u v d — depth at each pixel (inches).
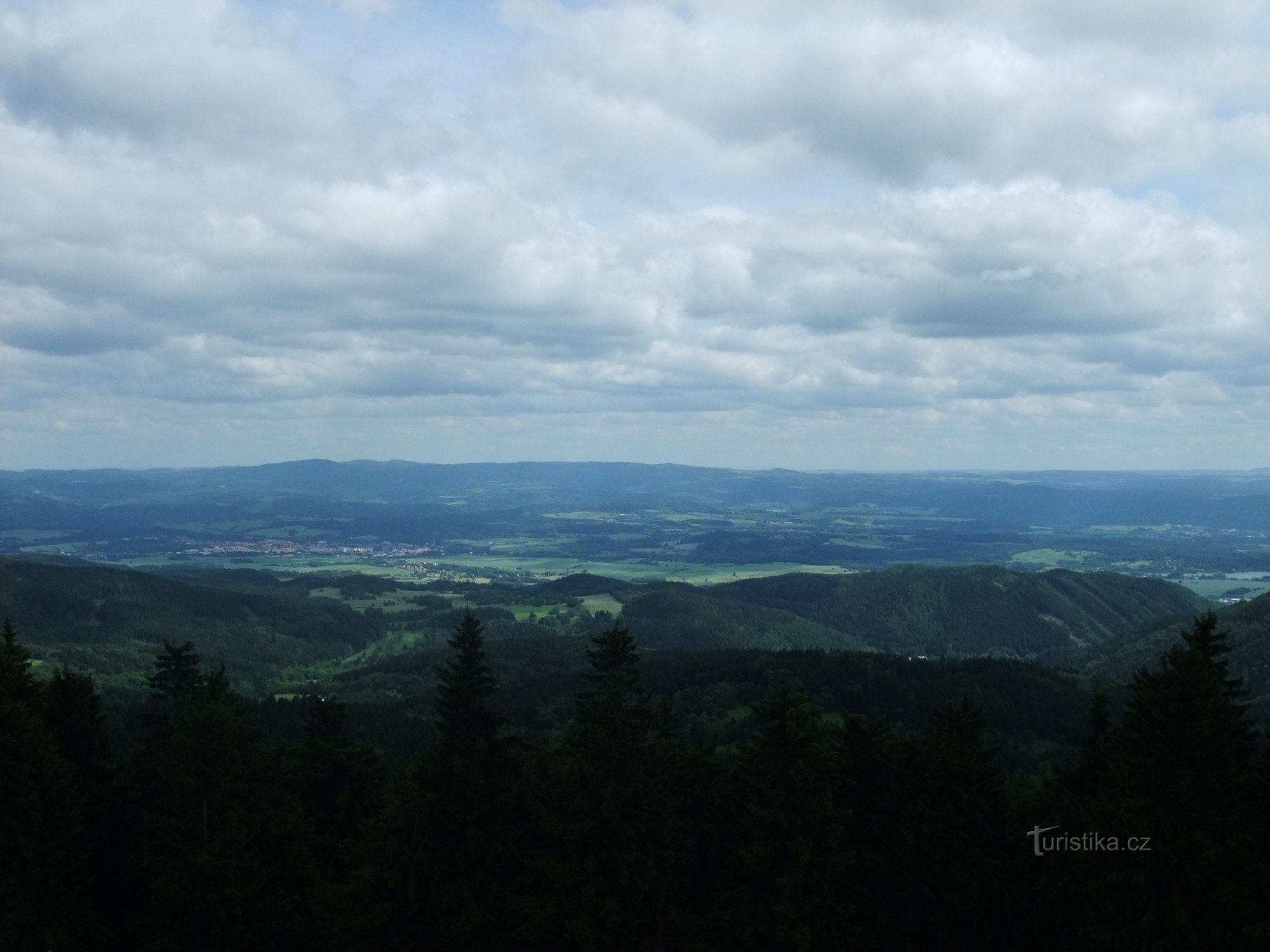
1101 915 2113.7
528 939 2204.7
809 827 2231.8
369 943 2309.3
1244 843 1936.5
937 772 2448.3
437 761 2402.8
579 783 2242.9
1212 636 2343.8
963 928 2481.5
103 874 2844.5
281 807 2765.7
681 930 2253.9
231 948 2476.6
